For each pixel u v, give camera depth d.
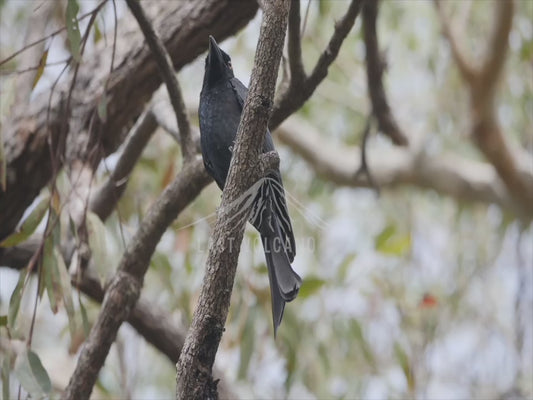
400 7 13.90
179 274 10.45
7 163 8.56
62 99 8.68
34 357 6.93
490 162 13.38
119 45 8.76
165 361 13.05
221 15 8.55
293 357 10.23
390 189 14.38
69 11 7.06
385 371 11.45
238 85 7.13
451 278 13.66
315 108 15.24
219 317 4.96
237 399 8.74
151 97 8.82
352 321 10.93
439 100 14.87
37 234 9.14
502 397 13.02
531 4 14.05
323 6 11.46
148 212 7.61
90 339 7.39
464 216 14.57
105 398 11.04
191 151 7.76
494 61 12.58
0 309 10.34
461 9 13.84
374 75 10.66
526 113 14.80
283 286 5.77
